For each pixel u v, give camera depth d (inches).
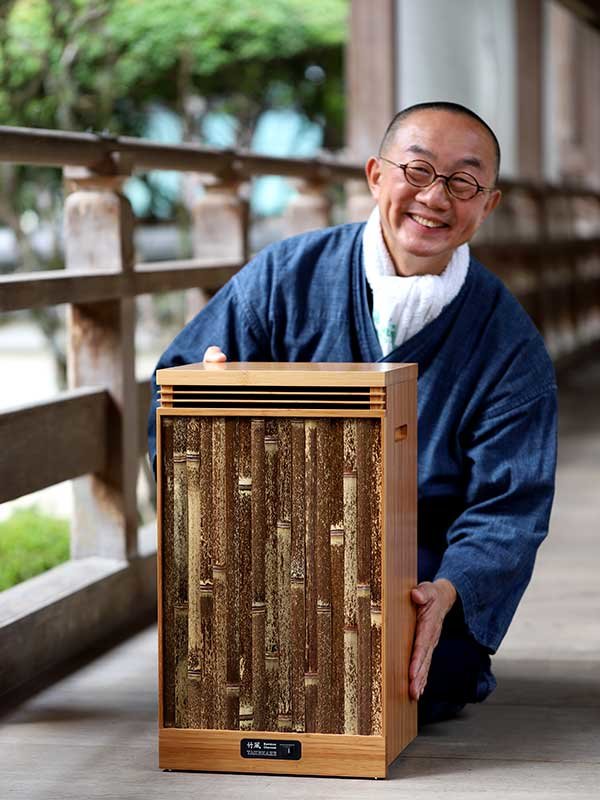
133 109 484.1
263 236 503.5
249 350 95.9
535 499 93.2
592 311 413.1
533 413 93.7
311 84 542.0
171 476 83.1
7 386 409.4
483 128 90.4
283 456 81.7
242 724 84.0
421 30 289.3
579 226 426.3
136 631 121.3
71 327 123.5
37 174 310.7
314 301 95.0
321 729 83.3
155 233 494.0
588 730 93.6
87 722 96.0
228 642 83.5
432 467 94.0
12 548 188.9
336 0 484.7
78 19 325.4
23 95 294.4
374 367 83.5
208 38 455.8
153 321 406.0
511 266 298.4
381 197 91.9
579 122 542.6
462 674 94.0
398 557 84.0
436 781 83.3
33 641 106.9
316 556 81.9
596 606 128.5
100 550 124.8
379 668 82.0
